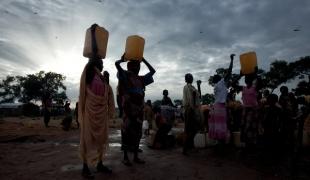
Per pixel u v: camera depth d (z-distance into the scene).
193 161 6.69
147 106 13.82
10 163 6.00
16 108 49.22
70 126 17.03
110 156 7.04
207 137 8.78
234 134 8.76
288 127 8.03
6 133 12.48
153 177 5.15
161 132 8.73
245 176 5.39
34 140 10.24
